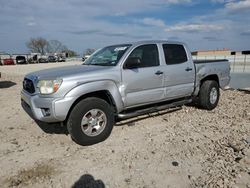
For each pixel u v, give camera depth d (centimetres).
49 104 406
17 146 445
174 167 361
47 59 6088
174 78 574
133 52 505
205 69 654
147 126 544
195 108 701
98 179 332
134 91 499
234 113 652
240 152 407
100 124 455
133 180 329
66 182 327
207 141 457
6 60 5025
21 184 323
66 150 425
